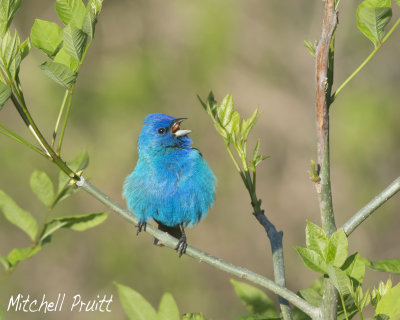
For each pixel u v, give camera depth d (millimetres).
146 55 14961
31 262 14156
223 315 14086
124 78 14438
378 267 2832
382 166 14898
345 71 15422
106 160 14305
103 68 14914
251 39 15766
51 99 14188
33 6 15016
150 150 6582
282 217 15461
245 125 3926
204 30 14625
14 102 3396
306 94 15812
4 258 3137
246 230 15320
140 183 6586
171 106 14875
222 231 15367
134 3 15461
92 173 14219
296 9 16188
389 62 15477
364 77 15336
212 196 6715
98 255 14297
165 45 15062
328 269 2771
